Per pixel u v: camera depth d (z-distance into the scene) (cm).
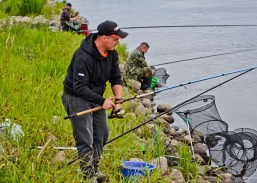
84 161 565
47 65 1030
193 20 2888
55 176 539
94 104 571
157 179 604
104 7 3959
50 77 920
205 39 2217
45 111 748
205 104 913
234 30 2461
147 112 1010
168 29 2558
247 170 790
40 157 568
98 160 589
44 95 809
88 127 564
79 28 1911
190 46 2044
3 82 844
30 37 1373
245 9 3388
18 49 1187
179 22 2795
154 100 1231
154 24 2731
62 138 681
